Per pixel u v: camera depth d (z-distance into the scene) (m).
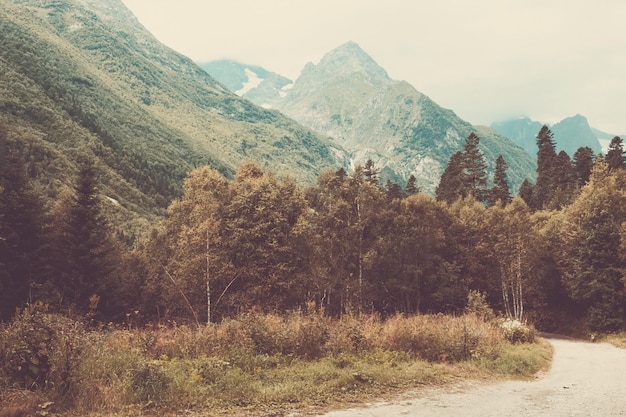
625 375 17.48
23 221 45.38
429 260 49.72
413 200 49.97
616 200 46.25
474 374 14.63
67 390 7.82
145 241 61.81
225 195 41.25
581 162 91.25
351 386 10.61
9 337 8.07
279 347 13.52
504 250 49.78
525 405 10.23
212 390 9.03
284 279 37.78
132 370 8.98
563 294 53.06
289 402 8.98
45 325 8.62
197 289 38.31
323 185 44.28
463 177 77.12
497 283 54.22
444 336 17.44
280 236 38.75
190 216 39.56
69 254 45.91
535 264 52.03
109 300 46.66
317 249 41.00
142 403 8.00
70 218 47.94
